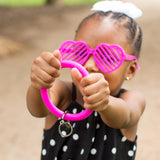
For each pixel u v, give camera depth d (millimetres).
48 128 1867
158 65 7477
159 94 5523
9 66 7738
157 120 4496
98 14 1780
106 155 1806
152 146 3820
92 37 1684
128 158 1896
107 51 1649
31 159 3551
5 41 9602
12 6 16078
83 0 20094
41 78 1329
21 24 12422
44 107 1672
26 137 4074
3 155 3609
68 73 6961
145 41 9617
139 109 1863
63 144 1821
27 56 8727
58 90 1808
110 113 1508
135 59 1733
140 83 6199
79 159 1784
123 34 1728
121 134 1838
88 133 1771
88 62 1655
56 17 14148
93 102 1278
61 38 10836
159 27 11180
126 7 1851
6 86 6184
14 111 4918
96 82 1275
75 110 1819
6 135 4105
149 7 16719
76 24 13094
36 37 10844
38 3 18484
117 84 1720
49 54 1311
